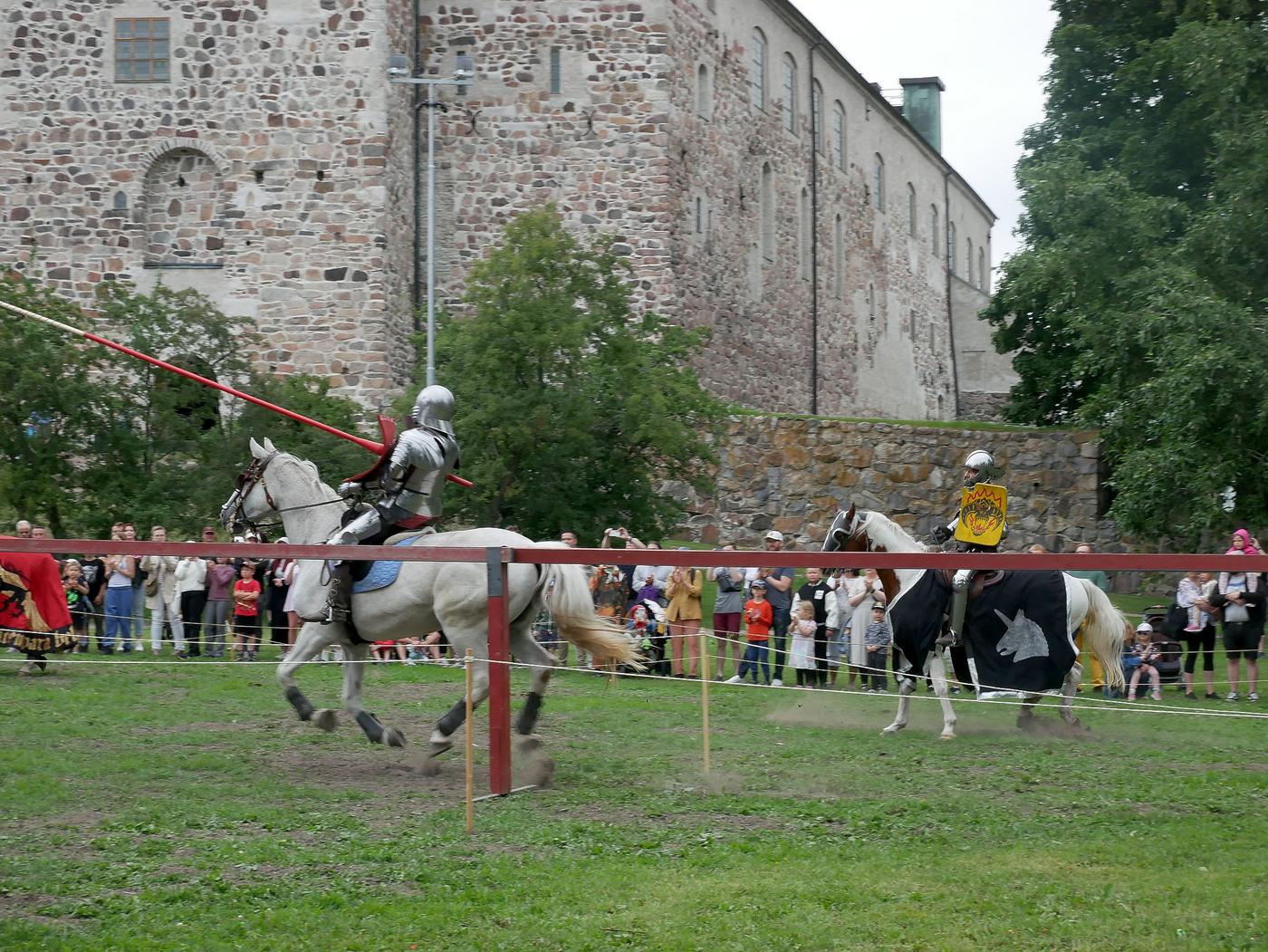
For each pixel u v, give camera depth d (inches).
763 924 274.4
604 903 288.2
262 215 1310.3
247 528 496.4
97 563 780.0
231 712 563.8
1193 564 362.6
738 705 619.2
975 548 513.3
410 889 301.7
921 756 473.7
